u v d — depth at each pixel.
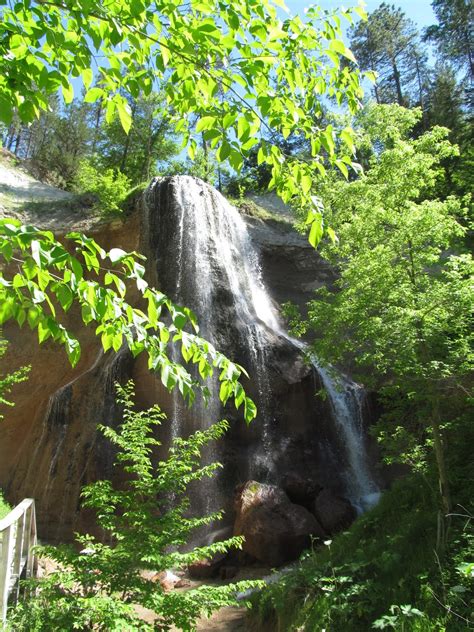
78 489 15.25
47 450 17.02
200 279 20.02
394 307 7.12
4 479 18.44
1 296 2.57
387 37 40.34
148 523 5.92
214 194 24.00
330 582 6.82
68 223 25.67
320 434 16.20
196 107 3.52
